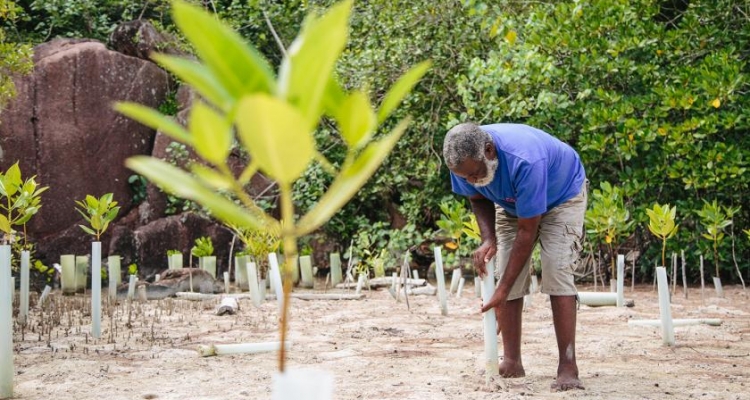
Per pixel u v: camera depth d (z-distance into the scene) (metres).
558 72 9.95
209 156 0.99
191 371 5.07
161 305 8.45
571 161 4.44
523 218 4.14
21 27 15.55
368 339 6.33
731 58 9.98
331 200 1.03
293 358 5.49
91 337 6.34
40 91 12.12
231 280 12.38
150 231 12.18
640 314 7.56
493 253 4.44
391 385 4.57
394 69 11.48
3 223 6.58
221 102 0.97
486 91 10.03
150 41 13.44
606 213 8.73
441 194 12.16
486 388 4.40
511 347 4.71
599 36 10.30
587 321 7.16
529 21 10.23
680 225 10.45
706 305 8.41
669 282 10.88
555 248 4.35
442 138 12.14
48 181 11.93
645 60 10.55
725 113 9.66
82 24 15.41
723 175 9.55
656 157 10.17
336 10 0.93
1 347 4.33
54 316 7.47
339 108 1.03
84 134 12.30
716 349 5.69
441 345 6.02
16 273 10.93
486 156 4.07
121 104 0.96
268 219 1.05
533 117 10.31
